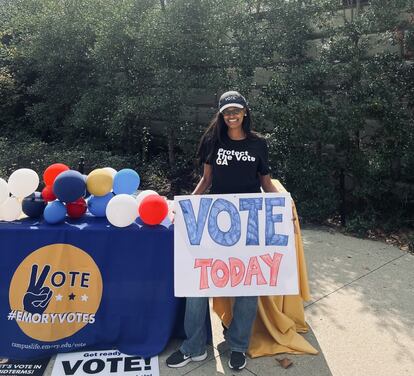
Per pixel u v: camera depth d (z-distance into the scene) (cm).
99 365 306
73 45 868
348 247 516
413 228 571
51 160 783
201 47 686
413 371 302
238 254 300
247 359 314
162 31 683
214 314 374
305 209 589
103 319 315
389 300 393
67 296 311
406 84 561
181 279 298
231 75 704
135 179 348
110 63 789
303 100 572
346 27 582
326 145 623
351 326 354
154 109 727
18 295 309
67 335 314
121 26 752
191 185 762
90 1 837
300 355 318
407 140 544
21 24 928
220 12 673
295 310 341
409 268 459
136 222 321
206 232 301
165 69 701
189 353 308
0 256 308
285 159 614
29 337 311
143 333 319
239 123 290
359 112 546
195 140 757
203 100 803
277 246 300
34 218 329
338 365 308
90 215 338
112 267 311
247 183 305
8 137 1016
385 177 585
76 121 852
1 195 318
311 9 613
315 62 596
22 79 1052
